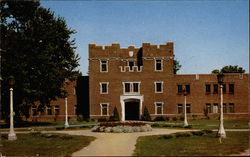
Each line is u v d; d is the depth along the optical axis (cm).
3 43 4131
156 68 5766
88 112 6081
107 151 1906
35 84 4325
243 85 5888
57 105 6103
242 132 3062
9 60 4100
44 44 4497
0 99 4012
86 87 6138
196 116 5853
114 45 5797
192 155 1708
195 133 2841
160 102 5703
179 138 2562
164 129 3553
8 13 4412
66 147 2159
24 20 4522
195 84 5906
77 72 4994
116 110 5594
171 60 5750
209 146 2064
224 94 5900
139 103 5747
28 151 2089
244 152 1803
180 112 5872
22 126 4597
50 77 4325
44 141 2577
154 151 1855
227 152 1797
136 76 5759
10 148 2244
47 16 4691
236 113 5862
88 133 3175
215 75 5909
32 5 4491
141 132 3180
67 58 4900
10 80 2855
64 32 4744
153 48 5791
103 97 5741
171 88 5709
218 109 5878
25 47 4200
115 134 2995
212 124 4400
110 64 5775
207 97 5884
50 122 5569
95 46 5809
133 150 1914
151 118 5669
